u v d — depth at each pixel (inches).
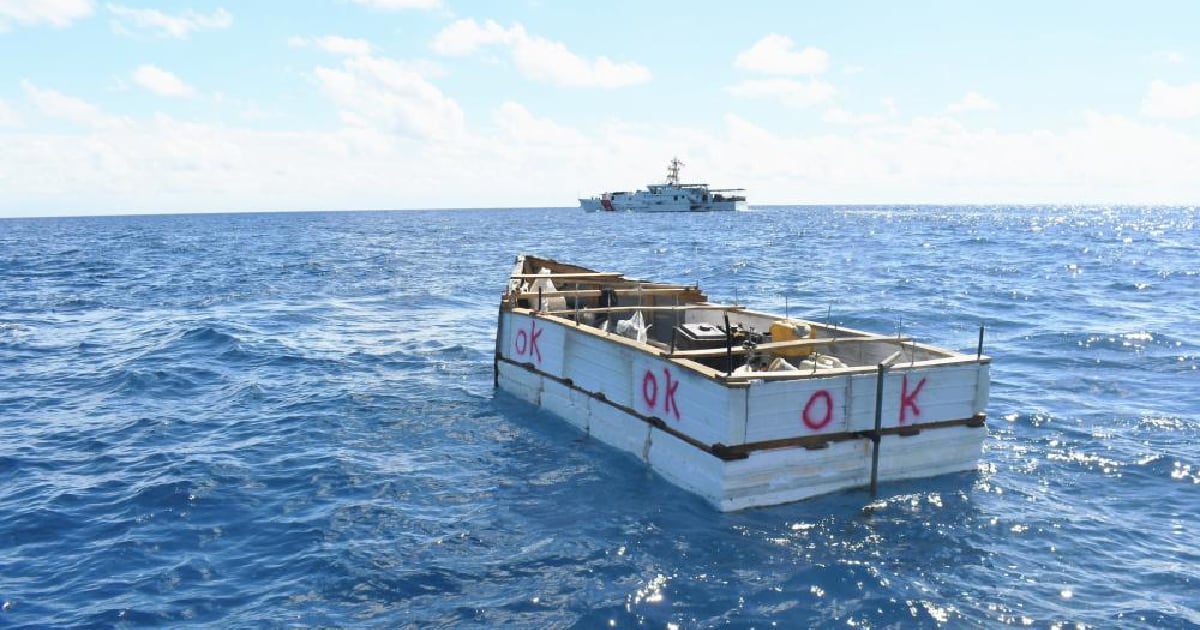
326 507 371.9
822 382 354.6
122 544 333.4
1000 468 410.3
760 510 351.3
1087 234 3545.8
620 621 264.4
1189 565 304.0
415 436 485.4
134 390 627.5
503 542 328.8
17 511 370.9
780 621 263.3
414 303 1176.8
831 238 3174.2
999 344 783.7
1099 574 296.8
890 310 1039.6
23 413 561.6
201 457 449.4
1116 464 417.7
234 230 4690.0
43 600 286.2
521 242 2994.6
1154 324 890.7
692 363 374.0
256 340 845.2
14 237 3821.4
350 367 702.5
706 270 1715.1
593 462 422.3
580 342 475.5
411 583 294.8
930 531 331.6
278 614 273.9
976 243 2778.1
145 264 2004.2
